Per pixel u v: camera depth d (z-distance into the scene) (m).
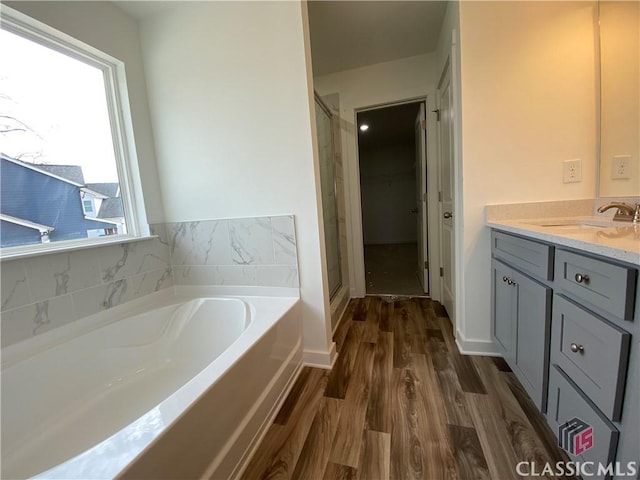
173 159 1.87
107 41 1.61
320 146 2.22
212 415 0.91
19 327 1.20
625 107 1.31
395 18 1.97
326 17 1.93
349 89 2.66
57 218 1.45
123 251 1.66
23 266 1.22
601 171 1.43
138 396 1.36
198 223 1.89
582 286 0.84
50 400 1.21
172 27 1.74
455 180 1.78
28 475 1.01
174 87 1.79
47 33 1.38
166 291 1.95
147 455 0.69
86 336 1.38
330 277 2.40
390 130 4.92
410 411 1.30
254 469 1.06
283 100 1.62
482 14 1.50
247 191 1.76
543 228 1.17
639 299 0.64
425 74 2.46
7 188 1.26
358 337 2.07
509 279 1.38
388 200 6.70
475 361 1.67
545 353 1.05
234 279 1.87
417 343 1.93
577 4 1.41
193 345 1.71
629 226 1.15
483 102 1.55
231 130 1.73
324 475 1.02
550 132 1.50
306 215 1.67
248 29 1.62
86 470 0.63
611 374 0.72
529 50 1.48
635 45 1.26
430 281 2.77
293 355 1.59
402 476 1.00
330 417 1.30
